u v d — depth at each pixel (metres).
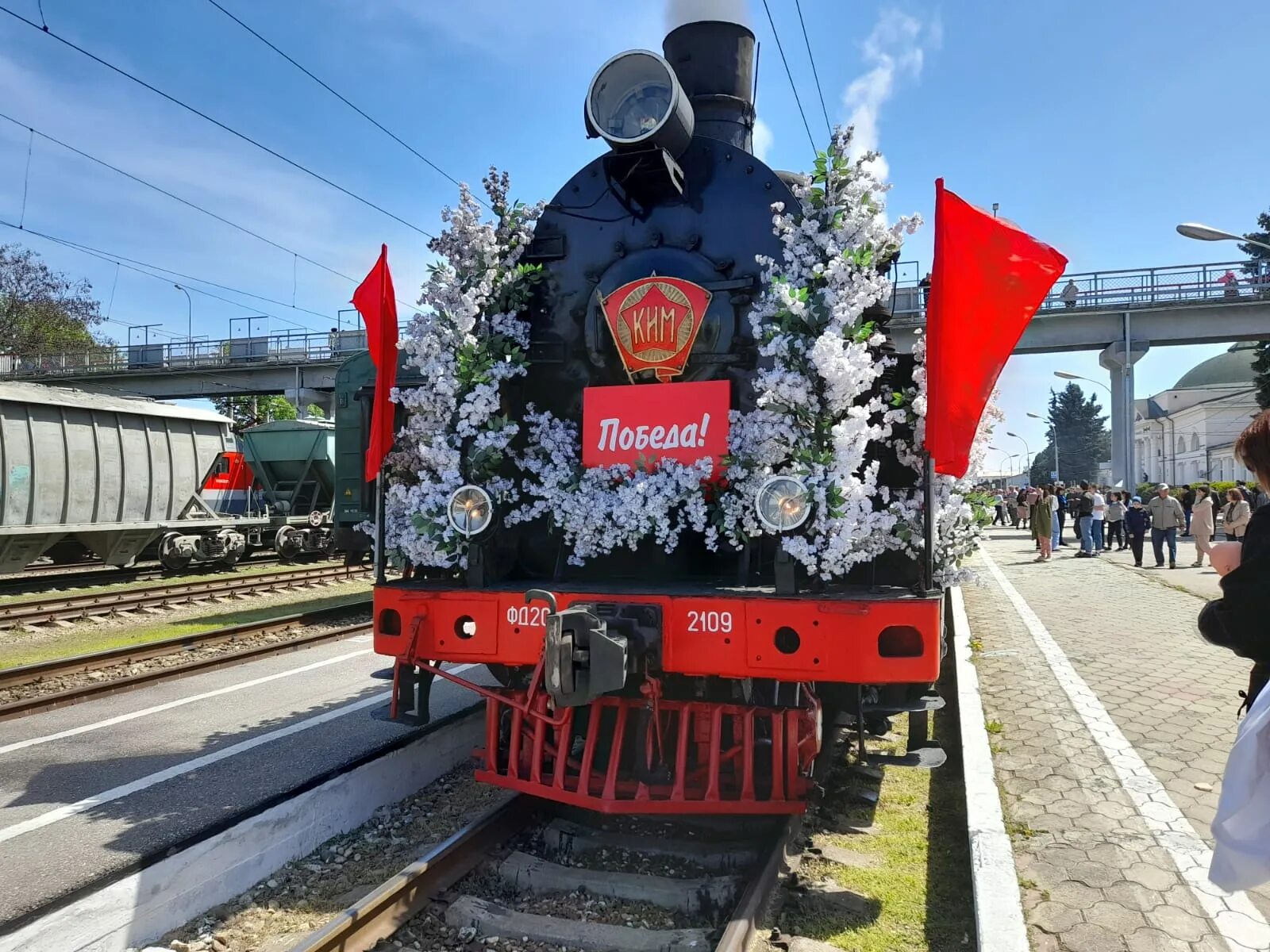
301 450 20.05
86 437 15.90
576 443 5.08
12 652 9.70
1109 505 23.41
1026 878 3.72
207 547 17.81
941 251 3.88
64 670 8.20
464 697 7.24
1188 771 5.05
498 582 4.93
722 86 5.75
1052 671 7.71
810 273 4.30
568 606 4.29
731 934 3.22
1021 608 11.81
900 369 4.98
